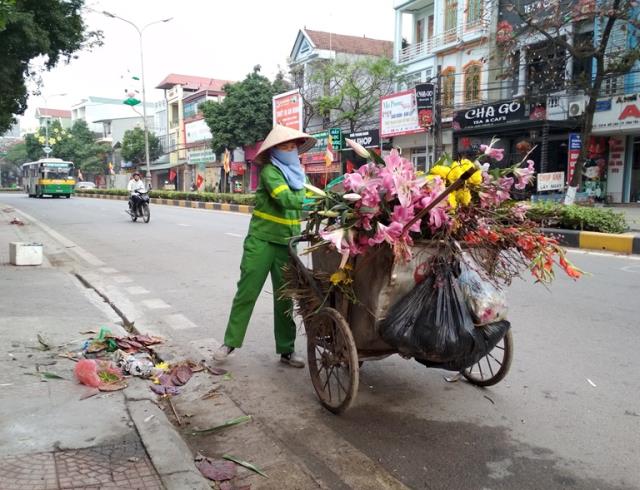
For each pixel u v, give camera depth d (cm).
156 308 604
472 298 304
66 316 526
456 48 2191
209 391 377
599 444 303
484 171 322
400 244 281
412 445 306
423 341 296
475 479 272
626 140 1773
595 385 381
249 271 396
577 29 1658
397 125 2183
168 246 1106
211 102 3072
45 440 281
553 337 484
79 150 5572
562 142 1853
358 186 294
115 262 919
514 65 1571
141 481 249
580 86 1348
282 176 376
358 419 338
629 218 1362
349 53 2956
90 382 352
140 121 6191
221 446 307
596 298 618
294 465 286
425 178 299
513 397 365
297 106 2572
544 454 295
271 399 368
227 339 416
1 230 1391
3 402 324
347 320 338
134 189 1664
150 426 299
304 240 370
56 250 1070
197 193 2786
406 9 2466
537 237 323
